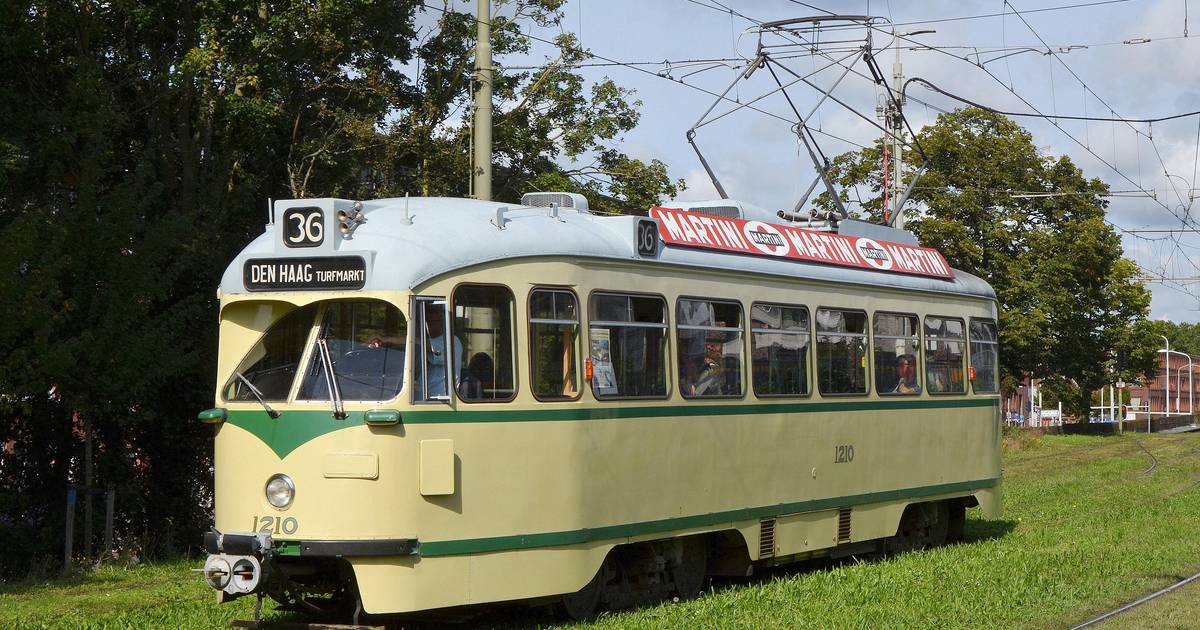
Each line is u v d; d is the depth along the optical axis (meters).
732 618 10.09
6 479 17.45
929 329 15.30
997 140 43.44
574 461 10.03
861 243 14.33
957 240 42.81
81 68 16.92
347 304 9.32
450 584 9.20
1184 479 25.70
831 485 13.20
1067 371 47.62
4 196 16.50
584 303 10.28
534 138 25.19
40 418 17.28
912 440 14.72
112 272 15.66
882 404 14.16
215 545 9.29
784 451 12.50
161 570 14.89
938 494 15.21
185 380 18.12
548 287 10.02
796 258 12.98
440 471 9.16
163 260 17.06
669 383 11.09
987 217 43.81
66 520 16.17
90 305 15.77
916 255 15.40
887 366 14.36
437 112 21.75
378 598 8.93
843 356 13.56
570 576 9.96
